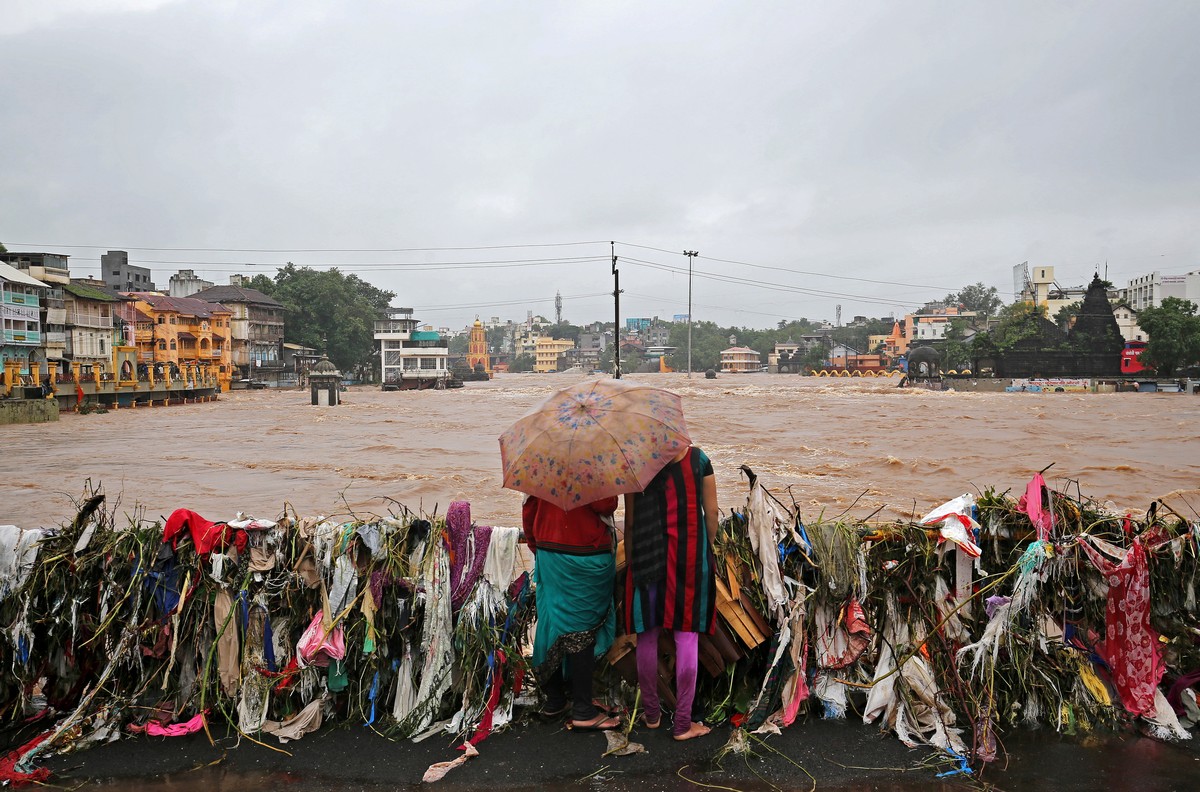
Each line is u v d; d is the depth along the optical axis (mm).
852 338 161250
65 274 52188
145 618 4059
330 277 95438
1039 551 3906
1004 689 3955
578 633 3811
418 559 4137
